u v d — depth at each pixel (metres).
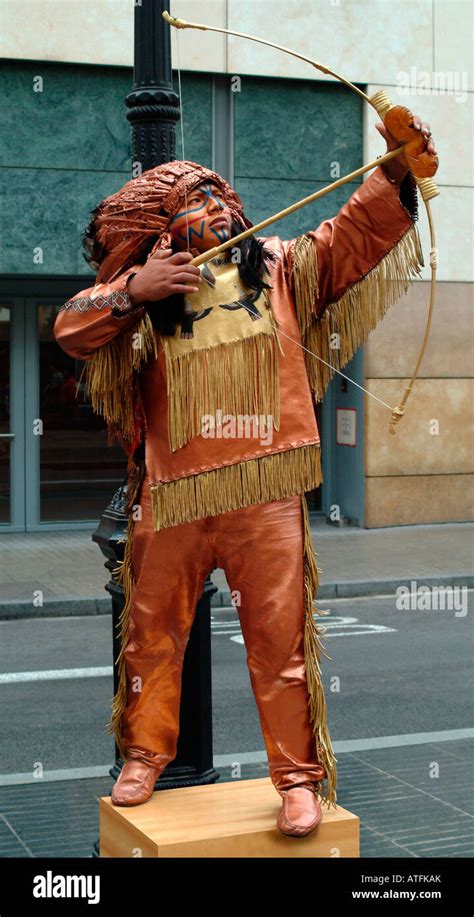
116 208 4.00
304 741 4.01
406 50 16.00
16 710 8.13
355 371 16.66
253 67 15.27
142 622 4.12
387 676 9.05
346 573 13.42
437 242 16.53
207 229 3.95
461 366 16.83
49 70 14.70
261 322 3.98
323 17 15.58
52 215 14.87
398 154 3.86
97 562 14.20
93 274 15.12
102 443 16.81
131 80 14.98
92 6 14.66
